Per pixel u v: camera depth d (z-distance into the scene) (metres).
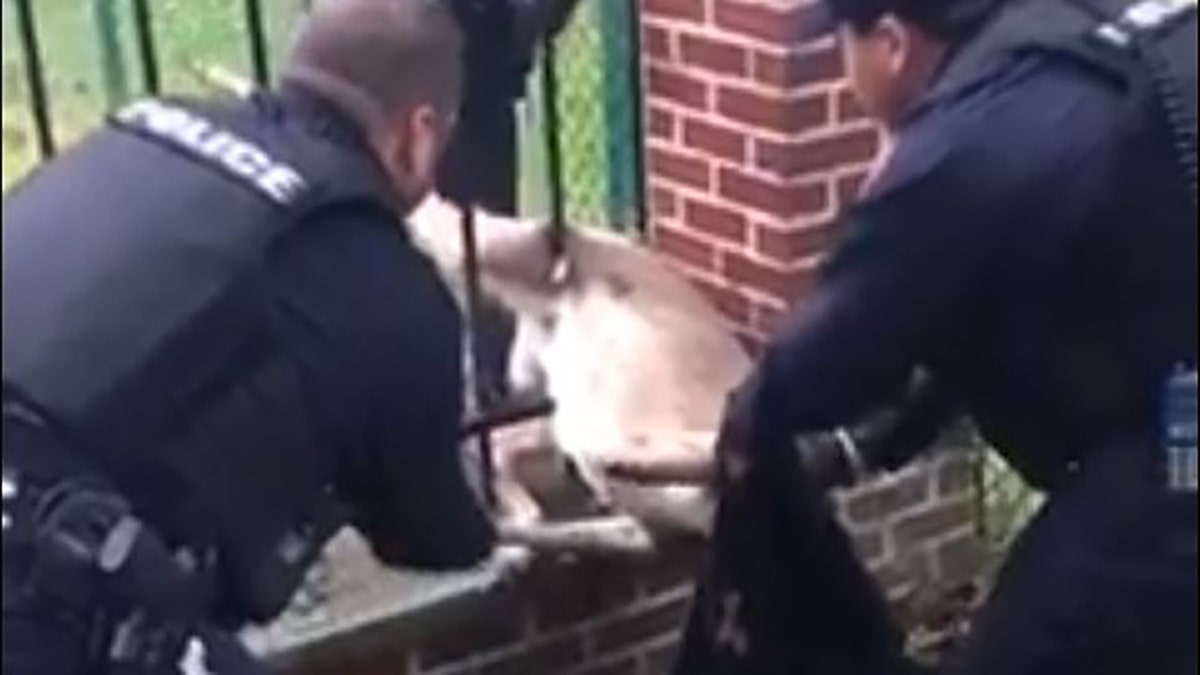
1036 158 2.61
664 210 3.93
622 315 3.60
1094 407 2.72
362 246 2.46
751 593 3.10
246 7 3.46
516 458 3.34
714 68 3.74
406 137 2.58
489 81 3.01
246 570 2.51
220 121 2.52
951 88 2.68
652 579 3.48
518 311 3.53
